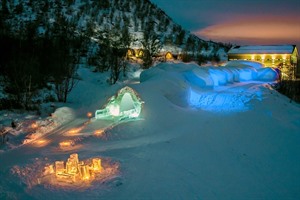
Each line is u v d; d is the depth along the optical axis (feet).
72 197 22.12
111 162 28.17
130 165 27.86
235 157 33.55
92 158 28.91
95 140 35.40
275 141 41.47
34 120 41.42
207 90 68.64
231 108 54.39
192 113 47.98
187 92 55.67
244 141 39.34
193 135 38.50
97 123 41.65
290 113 60.64
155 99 47.01
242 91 70.44
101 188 23.48
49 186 23.49
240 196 24.68
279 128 47.83
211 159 31.83
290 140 42.73
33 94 56.49
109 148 32.68
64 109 45.96
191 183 25.70
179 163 29.53
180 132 39.24
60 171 25.31
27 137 35.76
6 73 63.00
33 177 24.86
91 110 49.67
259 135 42.60
